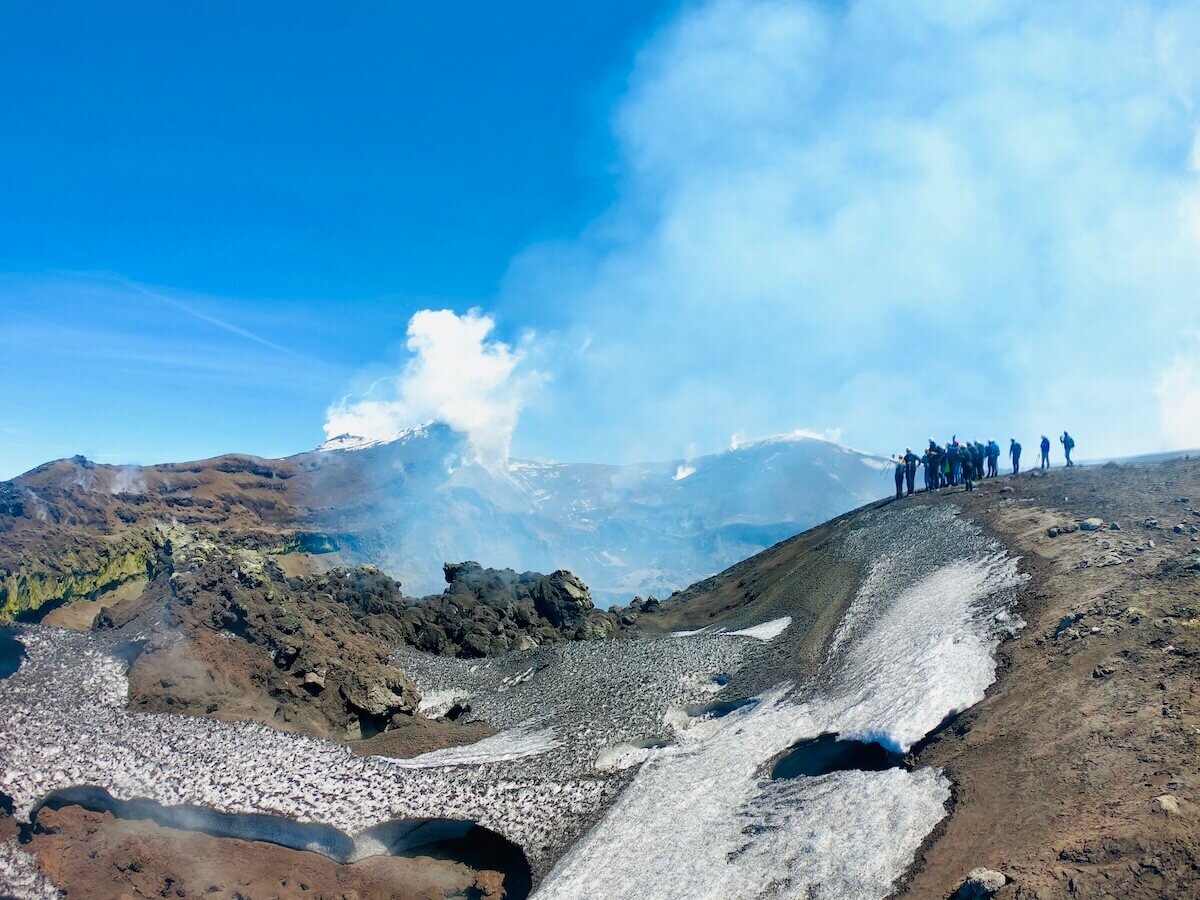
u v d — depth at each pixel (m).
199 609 41.62
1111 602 28.64
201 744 31.95
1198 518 35.53
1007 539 41.91
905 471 67.38
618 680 45.06
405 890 28.44
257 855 28.25
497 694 47.78
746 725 34.47
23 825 27.23
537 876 27.39
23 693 32.41
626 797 30.58
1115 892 16.19
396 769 33.12
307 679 40.34
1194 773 18.53
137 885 26.80
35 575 61.28
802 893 21.64
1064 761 21.56
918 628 35.72
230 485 126.44
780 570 68.56
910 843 21.69
